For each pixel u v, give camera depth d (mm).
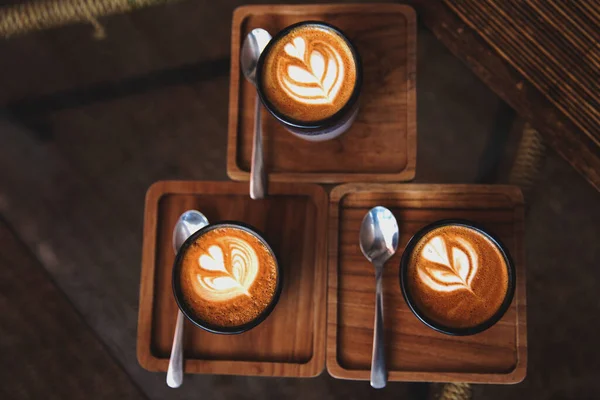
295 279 809
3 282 926
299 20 832
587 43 841
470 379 789
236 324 772
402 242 807
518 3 849
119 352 912
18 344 917
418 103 906
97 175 936
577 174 887
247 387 894
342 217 812
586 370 874
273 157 823
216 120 933
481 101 901
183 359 804
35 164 940
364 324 802
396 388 883
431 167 902
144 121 938
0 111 948
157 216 819
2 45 954
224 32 938
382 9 823
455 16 866
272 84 794
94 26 948
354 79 786
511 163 895
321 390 889
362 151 819
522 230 798
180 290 773
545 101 856
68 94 947
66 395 909
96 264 925
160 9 945
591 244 885
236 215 818
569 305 882
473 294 764
